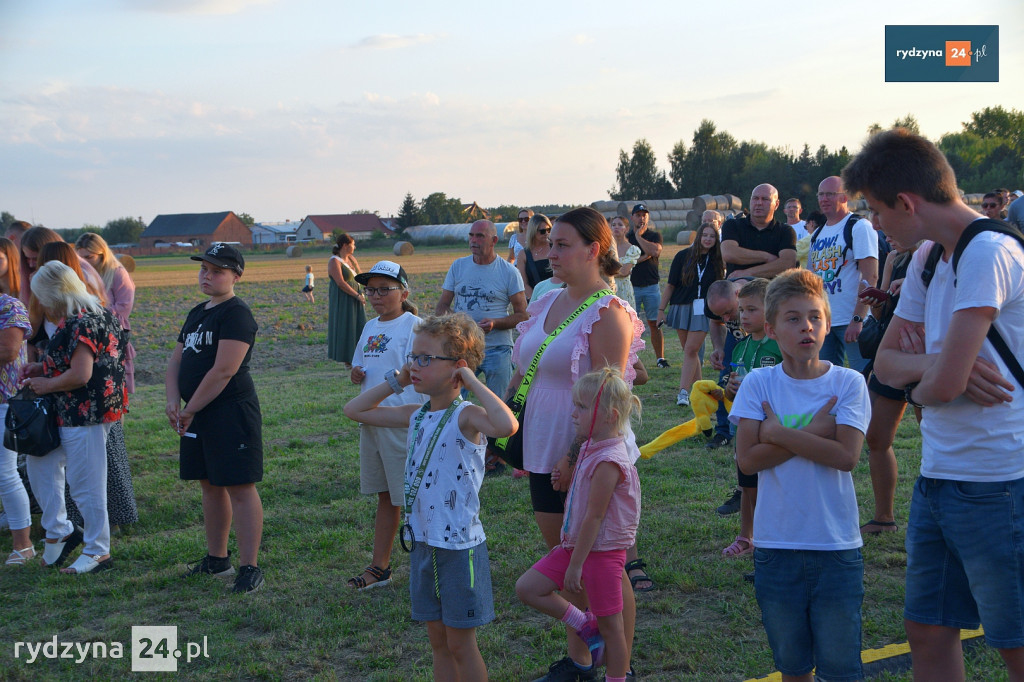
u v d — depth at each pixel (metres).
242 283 35.41
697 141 86.56
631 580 4.59
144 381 12.82
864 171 2.66
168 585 4.91
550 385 3.61
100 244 8.03
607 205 47.56
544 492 3.61
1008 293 2.49
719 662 3.71
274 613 4.42
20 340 5.24
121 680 3.83
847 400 2.90
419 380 3.29
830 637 2.86
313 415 9.20
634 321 3.73
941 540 2.75
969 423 2.59
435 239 100.81
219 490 5.03
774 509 2.93
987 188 69.06
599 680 3.65
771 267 7.29
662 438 4.12
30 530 5.84
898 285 4.83
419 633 4.19
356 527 5.81
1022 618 2.58
